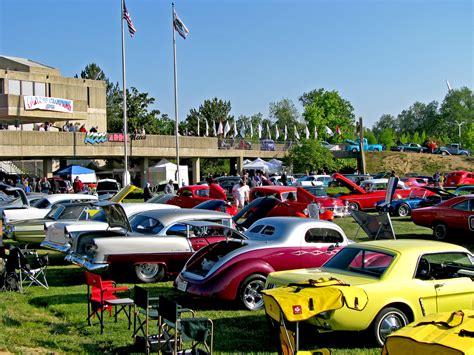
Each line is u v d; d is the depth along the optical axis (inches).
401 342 221.8
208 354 285.1
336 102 4466.0
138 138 1881.2
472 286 348.8
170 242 513.7
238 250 433.1
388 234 556.4
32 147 1644.9
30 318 397.4
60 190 1525.6
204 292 414.9
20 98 1915.6
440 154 3329.2
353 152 2824.8
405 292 328.2
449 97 5585.6
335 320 310.8
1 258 512.4
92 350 323.0
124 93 1470.2
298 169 2427.4
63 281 543.2
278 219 483.5
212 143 2170.3
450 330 223.9
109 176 2326.5
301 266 443.5
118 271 503.8
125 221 517.0
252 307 424.5
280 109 5113.2
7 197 1044.5
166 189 1396.4
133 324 378.3
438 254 350.3
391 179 762.8
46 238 604.4
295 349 267.4
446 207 795.4
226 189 1501.0
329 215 904.9
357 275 341.1
